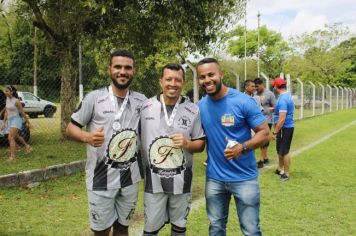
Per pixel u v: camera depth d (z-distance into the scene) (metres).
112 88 3.71
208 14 12.07
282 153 8.23
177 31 12.05
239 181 3.82
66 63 11.96
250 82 10.16
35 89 12.91
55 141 11.97
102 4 9.46
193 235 5.18
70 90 12.07
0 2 11.66
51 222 5.55
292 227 5.48
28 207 6.17
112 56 3.63
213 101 3.86
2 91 11.00
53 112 22.28
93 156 3.69
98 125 3.67
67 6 11.05
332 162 10.30
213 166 3.95
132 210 3.89
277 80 8.26
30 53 12.54
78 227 5.39
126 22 12.04
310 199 6.81
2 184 7.10
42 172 7.74
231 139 3.82
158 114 3.69
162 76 3.67
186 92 11.79
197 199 6.79
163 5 11.70
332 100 33.56
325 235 5.21
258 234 3.88
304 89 25.91
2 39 12.16
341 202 6.64
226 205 4.04
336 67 49.16
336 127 19.69
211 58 3.78
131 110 3.71
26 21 12.43
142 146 3.78
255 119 3.77
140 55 12.72
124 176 3.72
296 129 18.11
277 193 7.20
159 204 3.76
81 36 12.10
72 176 8.13
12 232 5.16
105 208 3.74
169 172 3.70
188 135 3.75
